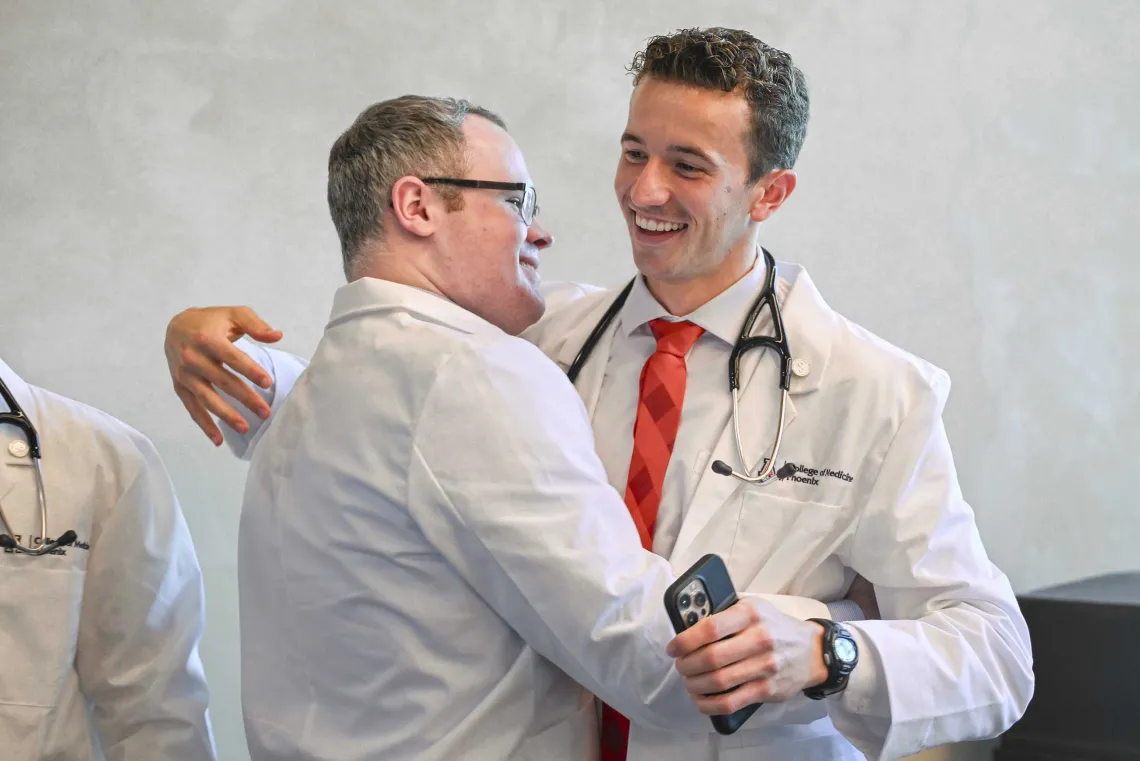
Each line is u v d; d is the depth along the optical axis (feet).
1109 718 8.96
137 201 8.61
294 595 4.91
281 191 8.98
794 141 5.10
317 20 9.11
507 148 5.18
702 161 4.86
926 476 5.00
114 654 6.03
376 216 5.04
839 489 5.00
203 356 5.37
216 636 8.59
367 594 4.66
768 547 5.02
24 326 8.32
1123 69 11.34
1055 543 10.97
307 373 5.09
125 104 8.62
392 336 4.75
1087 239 11.25
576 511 4.37
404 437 4.53
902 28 10.68
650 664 4.26
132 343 8.55
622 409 5.40
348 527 4.69
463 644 4.62
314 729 4.86
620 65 9.94
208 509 8.66
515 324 5.31
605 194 9.84
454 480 4.43
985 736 4.84
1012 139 11.02
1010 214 10.98
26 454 5.82
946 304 10.71
